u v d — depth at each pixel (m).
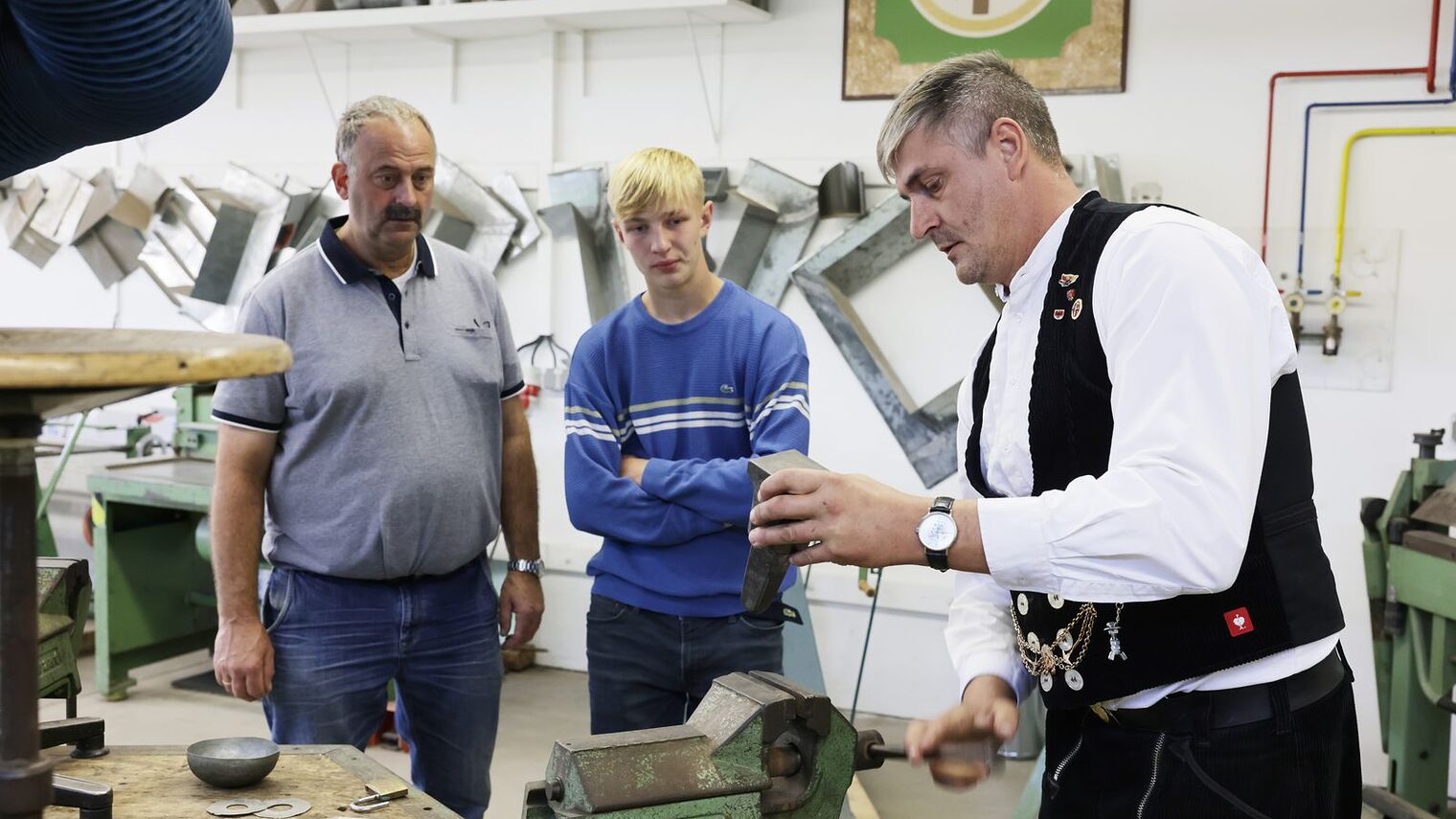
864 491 1.20
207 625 4.09
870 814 2.83
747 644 2.11
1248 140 3.34
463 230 4.15
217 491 2.03
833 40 3.75
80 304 4.83
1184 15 3.37
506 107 4.18
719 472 2.03
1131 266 1.19
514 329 4.22
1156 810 1.26
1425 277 3.20
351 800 1.29
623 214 2.06
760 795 1.12
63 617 1.54
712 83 3.90
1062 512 1.13
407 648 2.10
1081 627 1.29
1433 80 3.14
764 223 3.77
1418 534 2.62
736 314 2.13
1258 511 1.23
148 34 0.87
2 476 0.85
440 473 2.07
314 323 2.02
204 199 4.44
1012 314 1.37
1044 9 3.50
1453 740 3.22
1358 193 3.25
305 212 4.39
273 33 4.09
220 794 1.30
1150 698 1.28
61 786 1.15
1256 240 3.35
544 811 1.11
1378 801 2.64
